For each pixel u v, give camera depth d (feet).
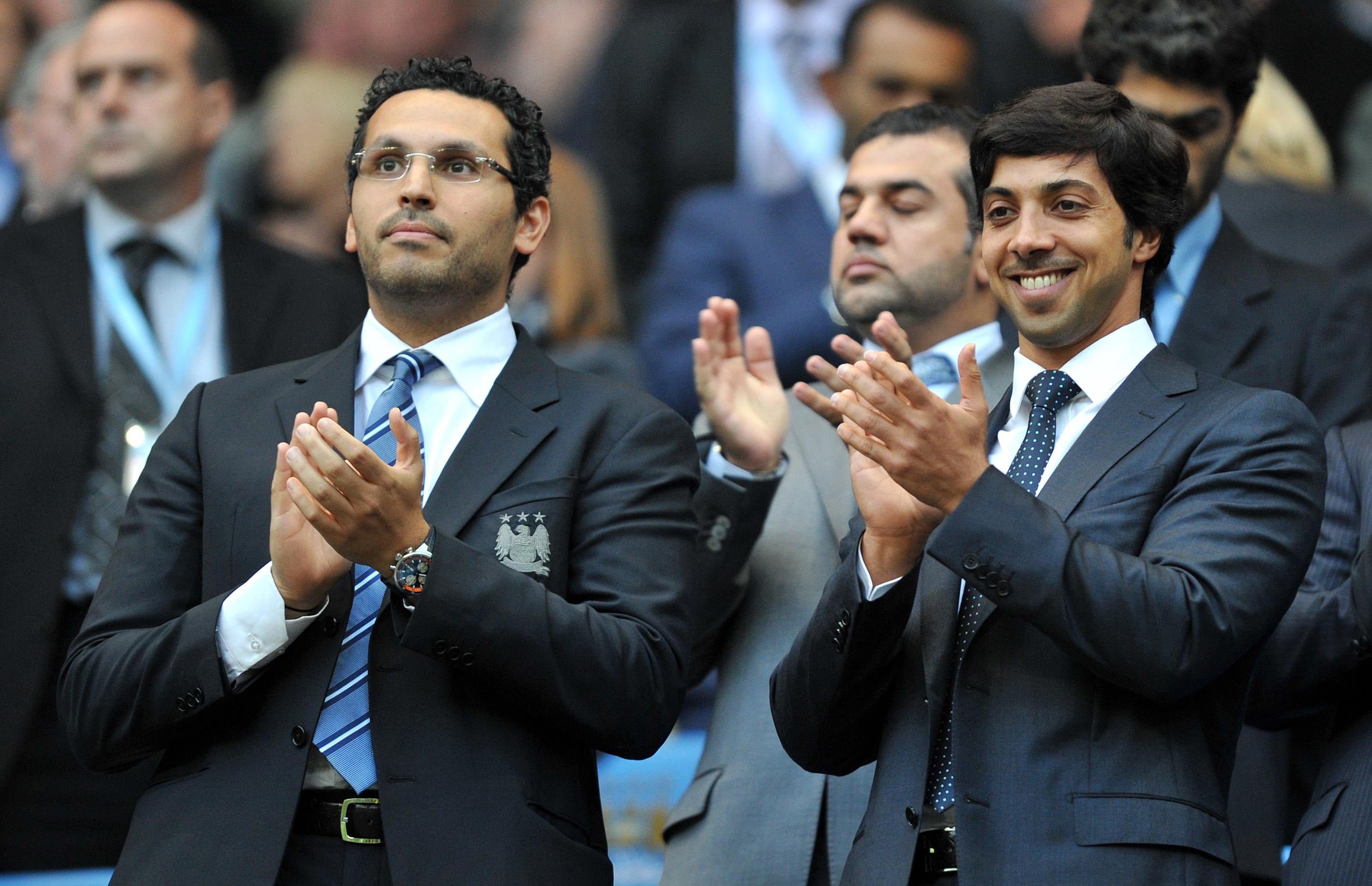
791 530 43.73
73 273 60.18
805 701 35.01
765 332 43.57
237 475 36.45
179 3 74.49
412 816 33.22
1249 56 47.73
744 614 43.27
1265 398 33.96
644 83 76.95
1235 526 32.53
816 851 40.57
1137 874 31.01
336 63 76.54
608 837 55.16
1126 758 31.91
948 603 34.37
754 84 76.18
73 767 54.34
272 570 34.17
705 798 41.55
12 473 56.34
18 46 75.41
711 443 43.60
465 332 38.01
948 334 45.60
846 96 69.92
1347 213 64.28
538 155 39.63
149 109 61.31
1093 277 34.55
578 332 72.02
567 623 33.78
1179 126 47.57
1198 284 47.93
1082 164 34.73
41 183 72.79
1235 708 33.47
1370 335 47.88
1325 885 35.68
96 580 55.83
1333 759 37.24
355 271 70.90
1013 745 32.27
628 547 35.96
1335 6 79.97
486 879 32.89
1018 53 73.20
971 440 32.55
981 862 31.53
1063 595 31.37
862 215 45.37
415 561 33.09
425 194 37.17
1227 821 32.27
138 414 58.59
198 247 61.67
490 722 34.30
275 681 34.68
